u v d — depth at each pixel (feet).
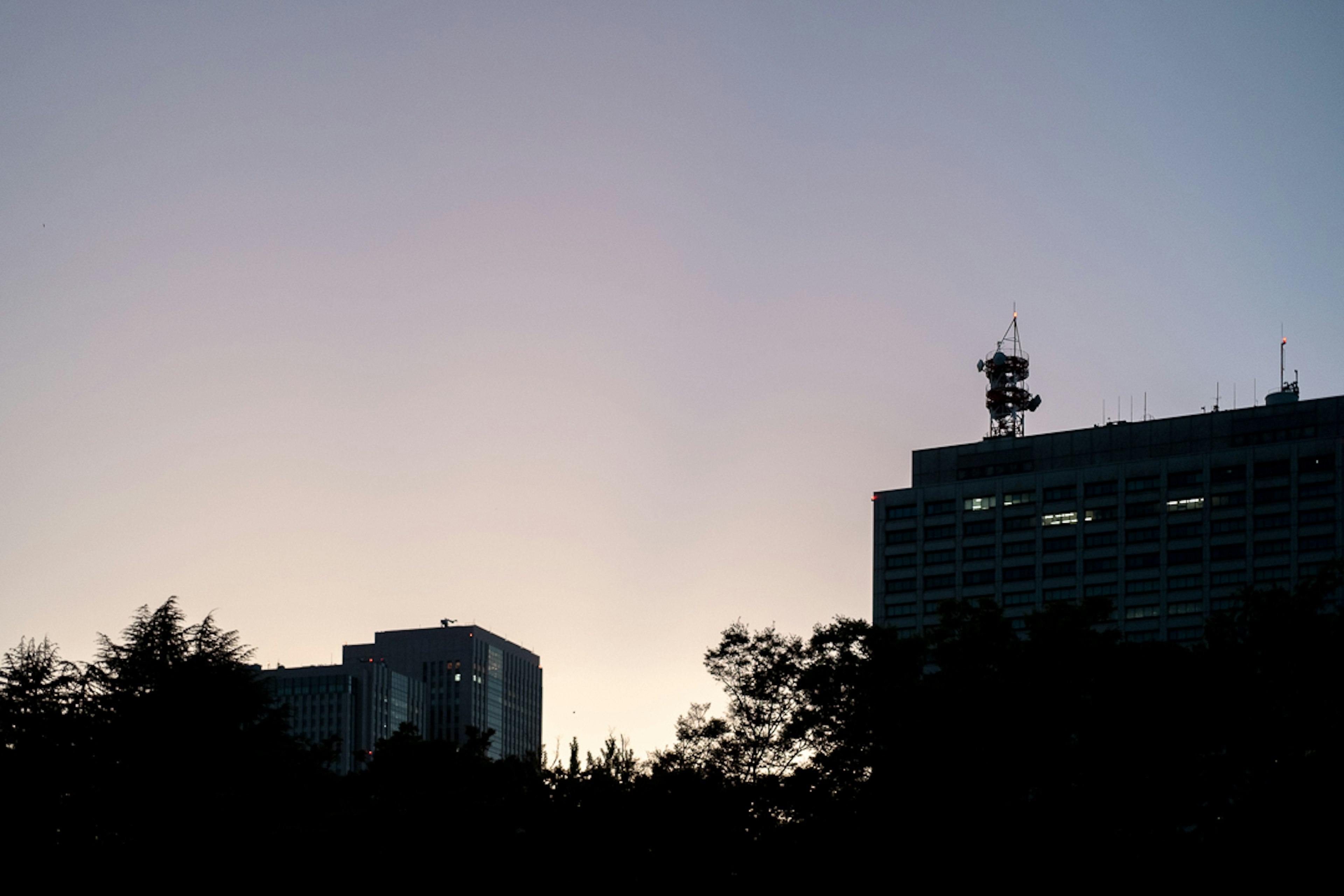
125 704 254.27
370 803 254.88
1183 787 191.93
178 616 276.41
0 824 229.66
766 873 202.28
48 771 236.22
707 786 208.33
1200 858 186.60
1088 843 188.55
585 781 226.17
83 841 237.25
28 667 249.75
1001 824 190.49
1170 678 192.65
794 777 205.16
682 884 208.13
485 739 322.34
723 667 217.15
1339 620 200.95
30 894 226.79
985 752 194.70
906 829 194.39
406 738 313.32
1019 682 198.90
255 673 286.87
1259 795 188.75
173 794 244.22
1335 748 187.42
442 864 224.12
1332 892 179.93
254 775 257.34
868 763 202.69
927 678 213.05
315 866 228.84
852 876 196.24
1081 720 193.26
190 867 233.76
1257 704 193.98
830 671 208.03
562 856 217.56
